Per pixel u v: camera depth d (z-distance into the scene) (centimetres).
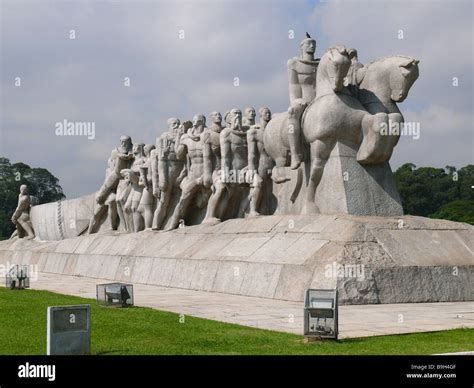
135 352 830
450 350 823
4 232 6662
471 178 5409
